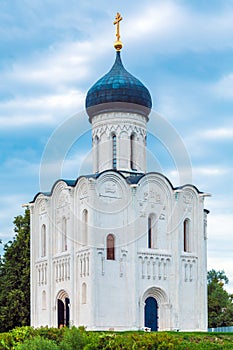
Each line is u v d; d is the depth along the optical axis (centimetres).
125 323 6375
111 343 3488
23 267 7831
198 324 6781
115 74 7100
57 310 6831
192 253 6912
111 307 6331
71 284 6512
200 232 7000
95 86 7094
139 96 7031
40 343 3556
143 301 6500
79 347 3559
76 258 6562
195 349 4097
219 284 11162
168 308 6631
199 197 7062
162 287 6631
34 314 7119
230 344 4931
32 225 7300
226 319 9994
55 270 6881
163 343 3434
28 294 7619
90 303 6253
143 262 6562
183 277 6788
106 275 6366
